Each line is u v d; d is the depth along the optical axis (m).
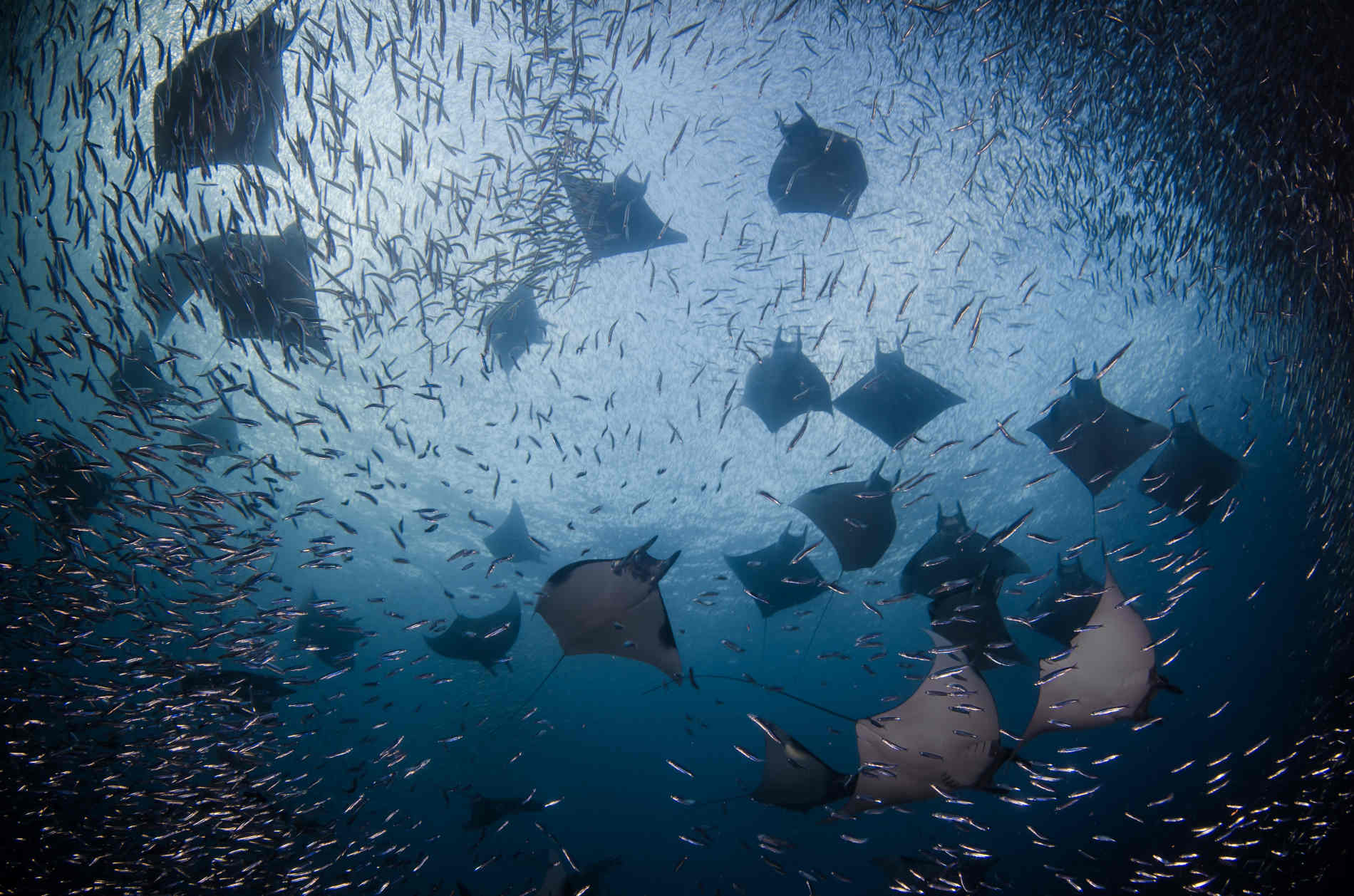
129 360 4.80
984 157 7.36
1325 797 4.87
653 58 6.96
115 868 4.04
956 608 3.89
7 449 4.38
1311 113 5.40
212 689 4.31
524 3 5.07
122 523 4.25
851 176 5.93
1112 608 3.43
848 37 7.01
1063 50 6.23
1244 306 7.00
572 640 4.53
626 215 5.06
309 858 4.36
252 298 4.05
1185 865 4.25
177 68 3.77
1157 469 5.29
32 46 5.33
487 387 7.66
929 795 3.49
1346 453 6.42
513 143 5.71
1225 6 5.29
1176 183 6.19
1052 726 3.46
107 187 6.41
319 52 4.05
